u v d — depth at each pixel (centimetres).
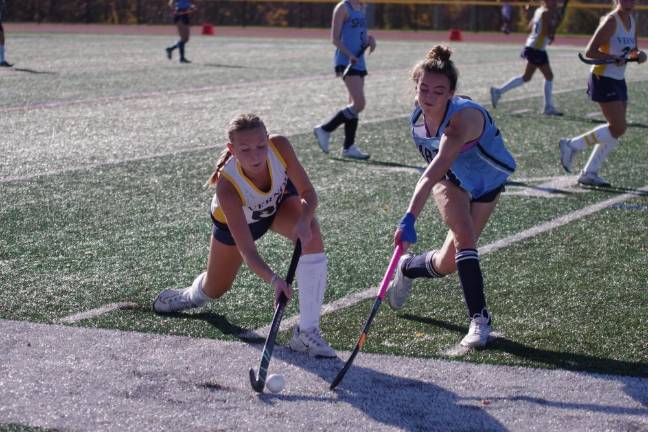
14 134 2095
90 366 830
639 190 1608
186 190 1562
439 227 1355
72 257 1184
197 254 1205
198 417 730
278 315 787
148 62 3975
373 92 2994
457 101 872
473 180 905
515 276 1120
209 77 3381
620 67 1589
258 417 732
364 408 751
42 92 2845
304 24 7131
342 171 1747
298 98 2806
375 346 891
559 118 2491
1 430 700
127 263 1162
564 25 6794
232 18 7194
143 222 1359
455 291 1065
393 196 1545
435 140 881
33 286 1066
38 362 838
